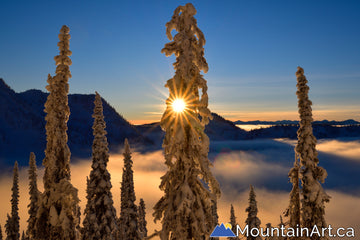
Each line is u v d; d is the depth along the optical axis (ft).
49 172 57.06
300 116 75.25
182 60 35.27
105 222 81.76
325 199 72.23
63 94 58.54
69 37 59.41
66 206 56.85
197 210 33.58
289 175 79.15
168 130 35.83
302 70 74.64
